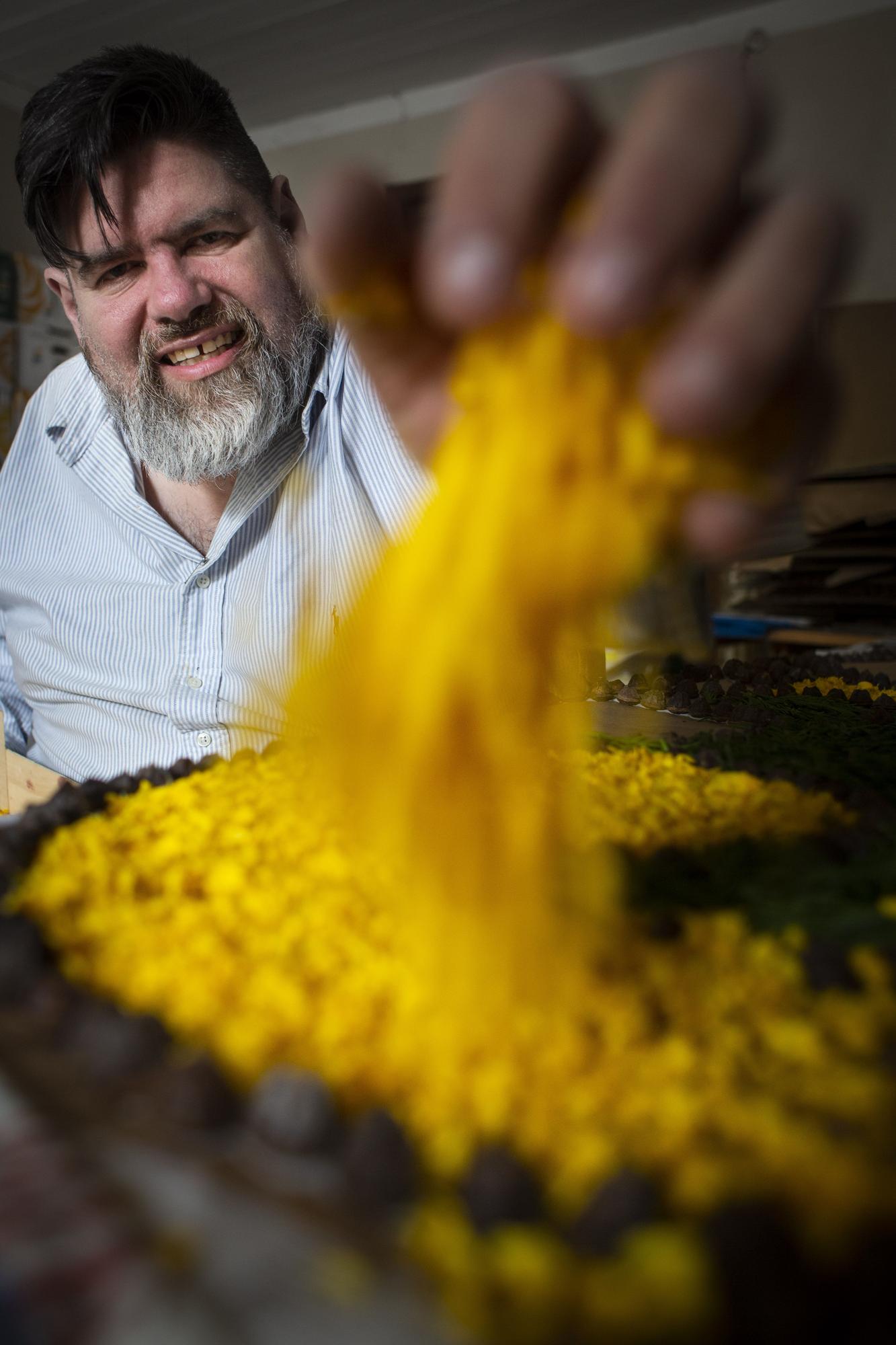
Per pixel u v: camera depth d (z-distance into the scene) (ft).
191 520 2.07
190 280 1.69
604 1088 0.56
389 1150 0.50
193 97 1.61
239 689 1.82
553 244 0.54
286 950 0.71
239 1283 0.44
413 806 0.70
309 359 1.88
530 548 0.62
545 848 0.73
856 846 0.89
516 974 0.65
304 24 4.35
